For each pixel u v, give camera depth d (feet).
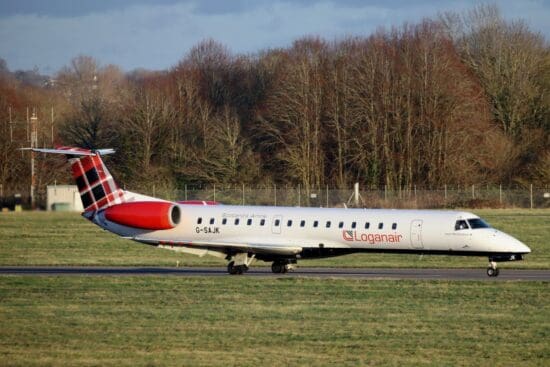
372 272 544.62
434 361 282.15
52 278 495.00
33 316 365.40
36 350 298.97
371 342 309.83
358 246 515.50
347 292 428.97
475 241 495.41
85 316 364.79
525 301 398.42
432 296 414.41
